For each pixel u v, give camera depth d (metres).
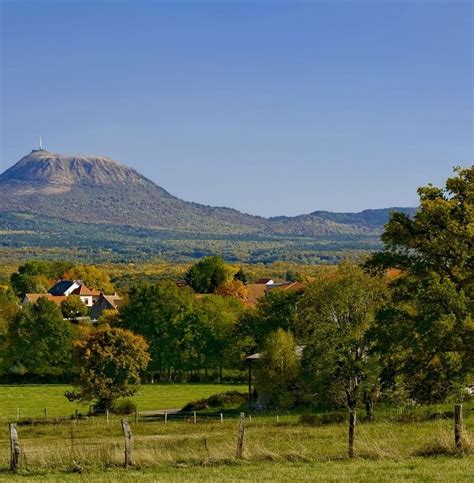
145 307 114.44
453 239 45.91
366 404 53.44
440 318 43.16
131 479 25.02
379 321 46.72
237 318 110.69
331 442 35.88
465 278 46.38
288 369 66.62
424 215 46.72
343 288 57.03
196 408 75.19
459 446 28.27
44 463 28.27
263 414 65.06
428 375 45.91
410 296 47.91
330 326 56.06
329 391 58.44
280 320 99.00
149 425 56.75
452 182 47.25
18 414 73.12
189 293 119.94
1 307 119.06
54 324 116.88
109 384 71.75
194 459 28.70
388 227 48.75
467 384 46.41
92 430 54.09
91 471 27.20
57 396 95.81
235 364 109.31
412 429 41.34
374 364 49.88
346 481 23.66
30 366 117.12
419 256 47.88
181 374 117.25
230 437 42.94
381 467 26.06
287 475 25.06
